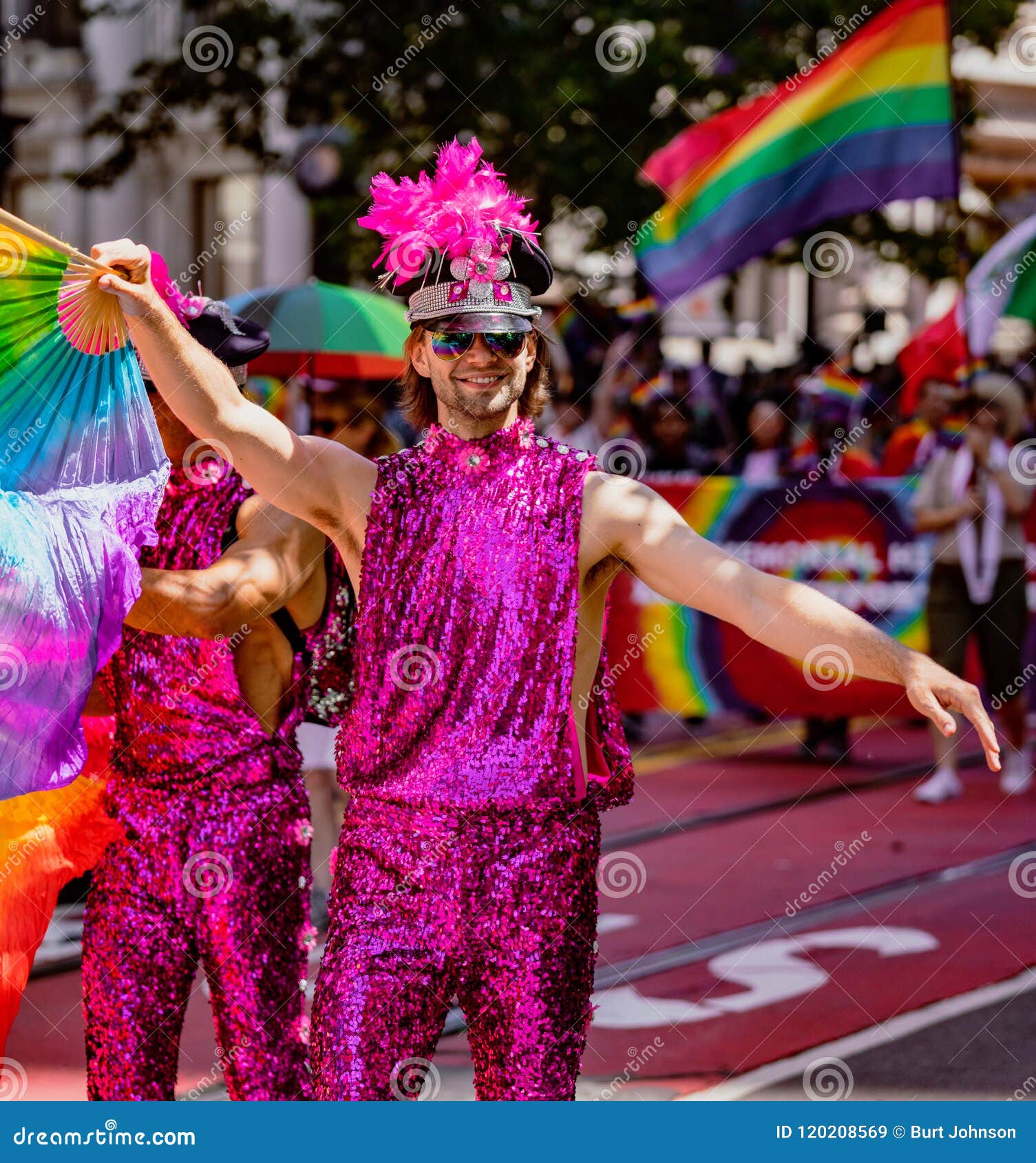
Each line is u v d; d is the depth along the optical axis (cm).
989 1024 592
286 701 387
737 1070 545
